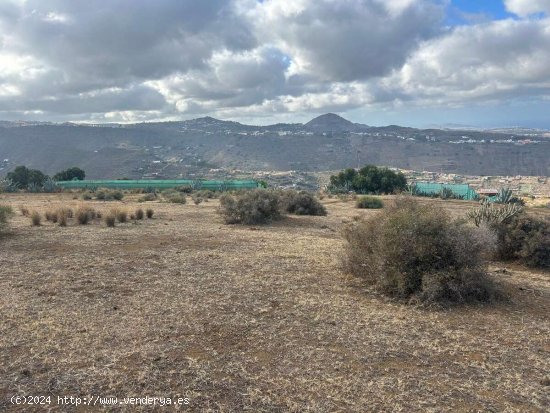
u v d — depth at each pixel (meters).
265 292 8.01
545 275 10.37
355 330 6.33
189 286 8.27
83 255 10.70
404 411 4.31
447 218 8.47
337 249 12.20
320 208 23.59
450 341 6.05
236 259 10.62
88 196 33.53
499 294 8.02
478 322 6.83
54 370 4.91
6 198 32.62
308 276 9.20
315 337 6.05
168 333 6.04
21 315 6.56
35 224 15.81
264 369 5.09
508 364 5.39
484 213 12.30
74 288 7.99
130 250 11.44
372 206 29.19
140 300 7.40
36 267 9.44
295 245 12.80
